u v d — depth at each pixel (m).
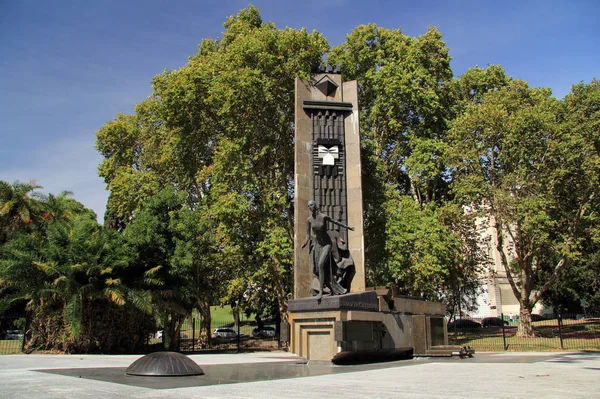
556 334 39.78
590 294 49.53
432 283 33.06
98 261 23.39
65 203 40.28
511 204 32.19
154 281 24.34
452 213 34.53
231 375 11.41
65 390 8.11
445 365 15.70
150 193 37.84
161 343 33.72
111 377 10.18
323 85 22.33
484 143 34.22
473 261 38.53
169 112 35.47
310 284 19.36
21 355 19.75
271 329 54.38
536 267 38.66
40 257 23.16
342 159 21.39
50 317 23.09
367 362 16.98
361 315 16.62
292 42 32.50
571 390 8.93
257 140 33.12
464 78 41.47
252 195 32.75
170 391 8.14
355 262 20.05
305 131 21.53
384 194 33.53
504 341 29.84
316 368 14.17
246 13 40.62
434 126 38.84
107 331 23.84
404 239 31.25
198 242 28.50
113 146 44.75
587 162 32.06
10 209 37.84
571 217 35.84
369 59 37.88
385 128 37.72
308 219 18.53
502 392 8.58
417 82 35.44
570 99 34.38
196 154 37.84
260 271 31.36
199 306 30.53
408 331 19.17
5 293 24.56
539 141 32.81
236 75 31.70
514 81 36.81
